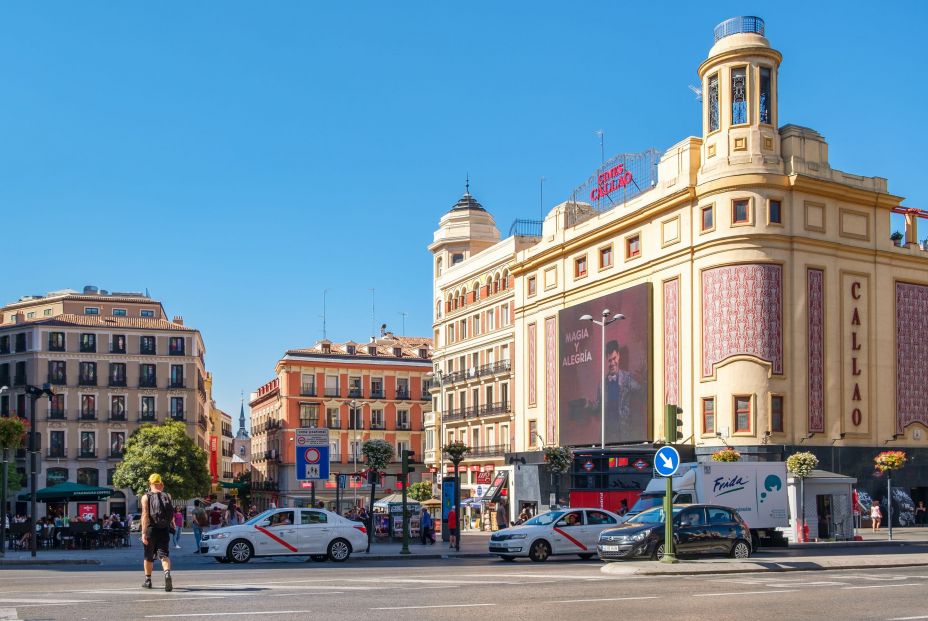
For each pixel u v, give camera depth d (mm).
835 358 53562
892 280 56625
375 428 114312
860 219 55594
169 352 104438
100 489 54938
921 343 57469
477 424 81625
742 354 51562
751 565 24578
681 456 53219
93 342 102000
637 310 58750
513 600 16906
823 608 15930
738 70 53594
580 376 64938
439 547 42750
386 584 20406
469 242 90875
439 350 90375
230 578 22969
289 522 31969
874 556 28516
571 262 67750
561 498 52375
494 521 61094
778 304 51938
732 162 52812
